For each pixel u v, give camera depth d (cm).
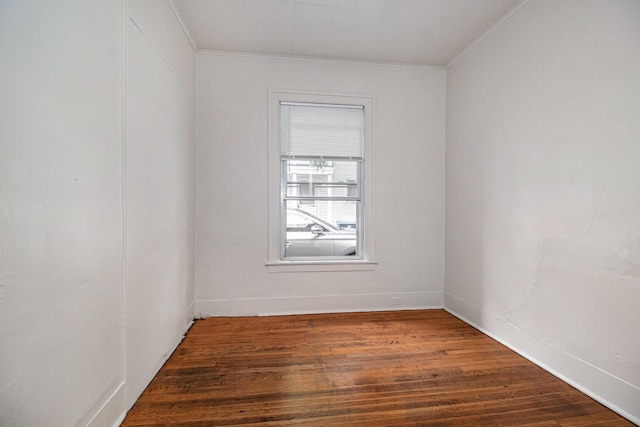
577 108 178
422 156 326
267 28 257
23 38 90
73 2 112
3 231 84
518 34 224
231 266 298
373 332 260
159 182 193
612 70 159
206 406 159
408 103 323
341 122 317
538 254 205
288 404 161
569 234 182
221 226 296
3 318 85
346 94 312
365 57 307
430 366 202
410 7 230
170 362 205
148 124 176
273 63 301
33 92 94
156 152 188
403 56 306
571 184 181
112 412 139
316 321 286
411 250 325
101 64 130
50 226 102
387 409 158
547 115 198
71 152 112
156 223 188
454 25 253
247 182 299
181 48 242
